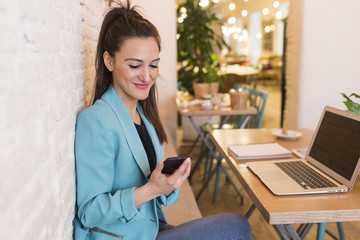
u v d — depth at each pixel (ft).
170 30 14.01
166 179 3.95
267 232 8.86
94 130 4.25
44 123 3.01
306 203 4.43
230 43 49.80
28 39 2.60
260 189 4.91
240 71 26.84
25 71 2.53
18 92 2.38
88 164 4.22
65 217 3.79
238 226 4.60
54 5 3.52
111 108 4.53
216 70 15.05
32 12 2.71
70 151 4.09
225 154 6.63
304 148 6.86
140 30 4.46
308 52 14.19
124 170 4.45
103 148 4.23
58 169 3.50
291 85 15.16
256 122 12.03
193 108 12.46
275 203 4.44
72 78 4.52
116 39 4.47
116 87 4.78
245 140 7.59
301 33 14.11
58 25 3.73
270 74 36.01
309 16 13.96
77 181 4.26
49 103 3.22
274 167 5.73
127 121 4.58
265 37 41.06
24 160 2.45
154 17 13.88
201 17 18.17
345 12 14.02
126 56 4.44
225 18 44.27
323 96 14.51
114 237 4.32
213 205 10.65
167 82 14.35
